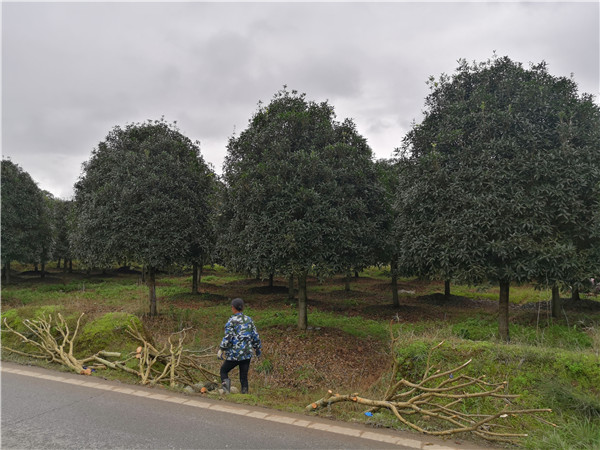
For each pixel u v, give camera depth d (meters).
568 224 9.05
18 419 4.13
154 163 13.00
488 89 10.20
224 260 12.07
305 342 10.55
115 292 19.95
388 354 9.67
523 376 4.94
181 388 5.41
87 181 13.90
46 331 6.73
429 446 3.76
